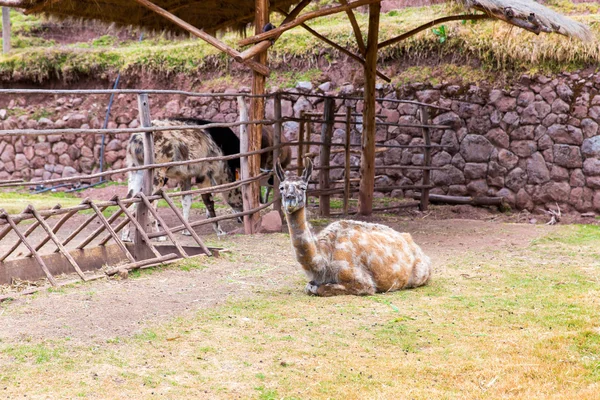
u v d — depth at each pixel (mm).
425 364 4367
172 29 12031
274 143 10828
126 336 4848
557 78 12828
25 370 4148
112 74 17547
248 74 16219
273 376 4148
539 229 10562
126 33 19828
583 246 9016
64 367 4207
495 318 5375
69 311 5430
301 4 10117
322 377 4145
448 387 4027
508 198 13164
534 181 12938
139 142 9305
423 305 5766
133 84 17438
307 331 5020
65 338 4758
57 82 18031
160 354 4492
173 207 8078
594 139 12438
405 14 16766
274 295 6133
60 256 7164
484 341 4816
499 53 13367
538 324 5199
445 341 4824
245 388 3963
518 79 13156
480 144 13422
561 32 9055
